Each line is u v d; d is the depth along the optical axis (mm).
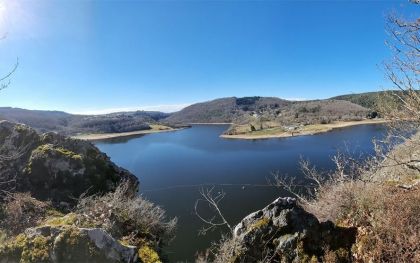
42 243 6266
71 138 13953
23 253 6152
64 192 11969
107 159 14688
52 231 6461
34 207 10000
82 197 11977
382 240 6465
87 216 8781
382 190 7457
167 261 10094
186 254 14180
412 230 6238
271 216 7617
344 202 7855
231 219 20672
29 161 12156
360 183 8328
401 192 7285
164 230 11398
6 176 11625
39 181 11945
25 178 11867
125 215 9602
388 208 6918
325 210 8250
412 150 7969
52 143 13383
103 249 6410
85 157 13219
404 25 6703
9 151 12445
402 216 6586
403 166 8484
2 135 12930
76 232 6414
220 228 18656
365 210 7340
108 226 8344
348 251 6770
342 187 8180
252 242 7395
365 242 6652
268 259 6980
